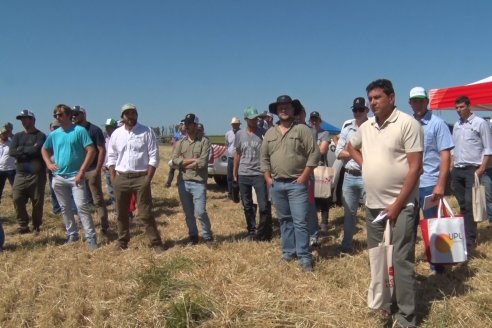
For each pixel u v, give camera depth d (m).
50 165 6.42
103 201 7.19
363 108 5.50
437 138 4.75
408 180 3.55
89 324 4.04
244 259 5.54
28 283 4.92
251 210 6.89
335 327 3.76
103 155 7.21
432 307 4.06
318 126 7.13
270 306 4.12
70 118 6.36
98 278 5.04
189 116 6.24
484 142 5.75
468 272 4.94
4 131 9.32
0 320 4.18
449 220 4.10
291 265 5.27
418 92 4.83
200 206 6.27
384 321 3.87
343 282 4.77
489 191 6.55
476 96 7.95
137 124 6.10
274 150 5.26
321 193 6.80
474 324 3.76
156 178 16.03
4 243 6.91
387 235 3.65
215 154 11.86
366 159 3.85
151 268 5.11
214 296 4.31
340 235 6.98
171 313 3.96
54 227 7.98
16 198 7.45
